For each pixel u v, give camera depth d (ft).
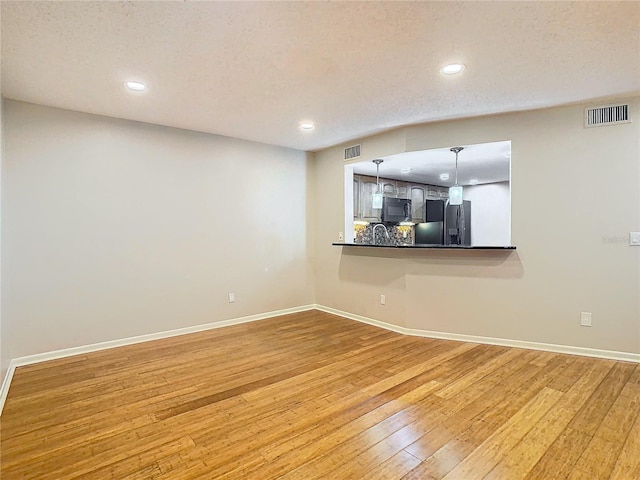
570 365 10.12
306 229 17.16
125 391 8.66
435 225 21.02
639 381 9.02
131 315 12.33
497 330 12.05
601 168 10.65
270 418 7.37
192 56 7.68
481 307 12.26
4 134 9.97
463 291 12.50
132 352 11.43
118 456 6.17
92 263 11.59
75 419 7.38
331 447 6.38
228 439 6.66
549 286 11.35
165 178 12.98
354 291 15.48
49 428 7.05
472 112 11.43
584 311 10.94
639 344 10.37
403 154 13.50
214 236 14.20
